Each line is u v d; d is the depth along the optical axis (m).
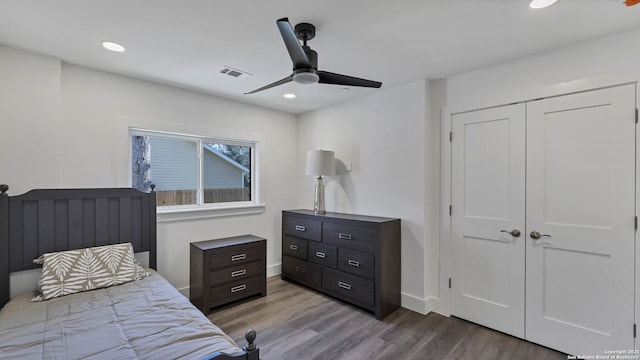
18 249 2.04
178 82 2.89
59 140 2.27
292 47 1.55
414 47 2.13
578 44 2.06
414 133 2.87
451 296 2.73
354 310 2.86
